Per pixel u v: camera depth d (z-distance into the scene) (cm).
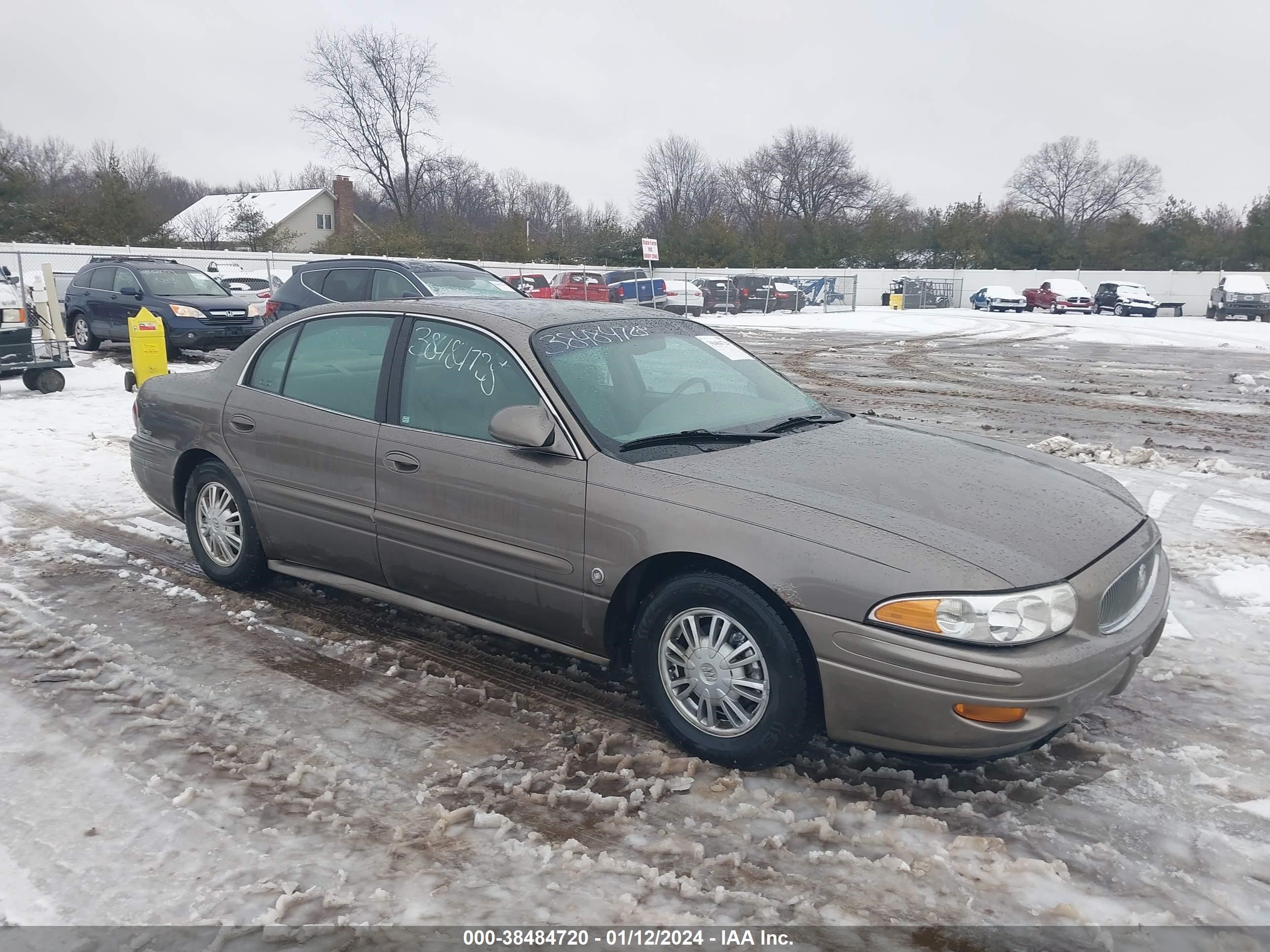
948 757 306
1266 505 714
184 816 311
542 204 8788
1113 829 309
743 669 332
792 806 320
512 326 409
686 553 334
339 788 329
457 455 396
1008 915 268
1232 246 5869
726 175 8481
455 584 407
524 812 315
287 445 460
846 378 1600
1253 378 1612
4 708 383
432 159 6100
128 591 516
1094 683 308
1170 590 434
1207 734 371
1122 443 997
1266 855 296
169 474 527
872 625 303
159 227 4294
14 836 299
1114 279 5184
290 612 490
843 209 8338
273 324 498
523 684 411
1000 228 6256
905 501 338
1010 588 297
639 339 439
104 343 1870
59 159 6600
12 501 691
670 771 340
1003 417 1166
